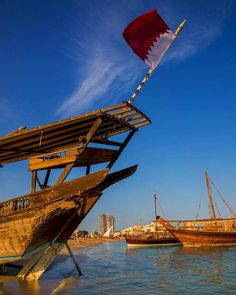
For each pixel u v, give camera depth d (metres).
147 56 12.55
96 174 13.17
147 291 13.68
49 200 13.58
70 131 13.45
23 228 13.80
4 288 13.69
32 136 13.16
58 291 13.23
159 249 45.00
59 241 15.67
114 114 13.02
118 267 23.58
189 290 14.00
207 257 30.30
